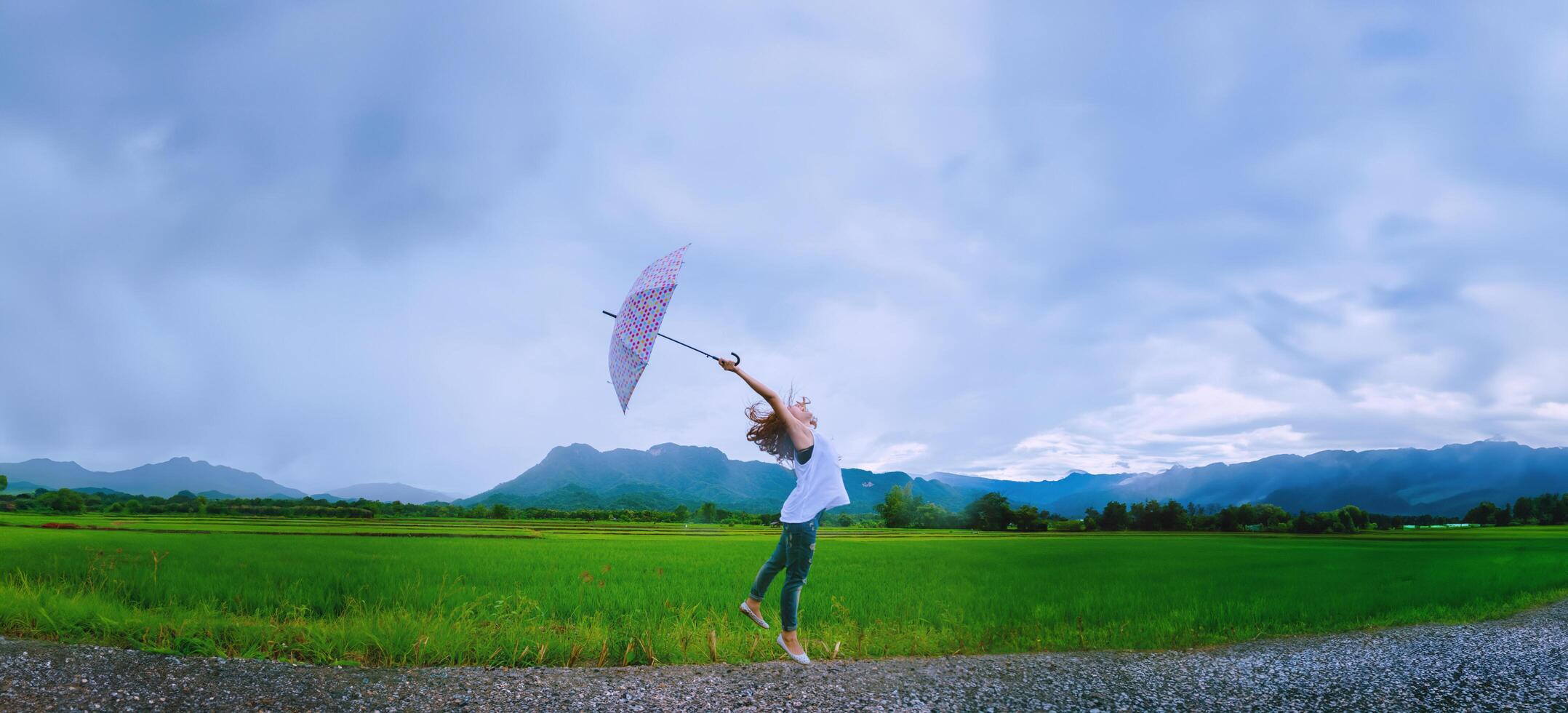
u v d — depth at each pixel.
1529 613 9.48
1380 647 6.52
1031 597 11.75
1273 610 9.55
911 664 5.39
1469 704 4.66
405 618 5.81
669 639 6.11
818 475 5.28
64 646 4.78
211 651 5.03
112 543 23.06
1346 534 78.25
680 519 131.00
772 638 6.34
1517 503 126.06
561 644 5.75
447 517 115.25
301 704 3.99
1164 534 81.31
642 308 5.01
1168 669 5.43
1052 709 4.38
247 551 20.59
